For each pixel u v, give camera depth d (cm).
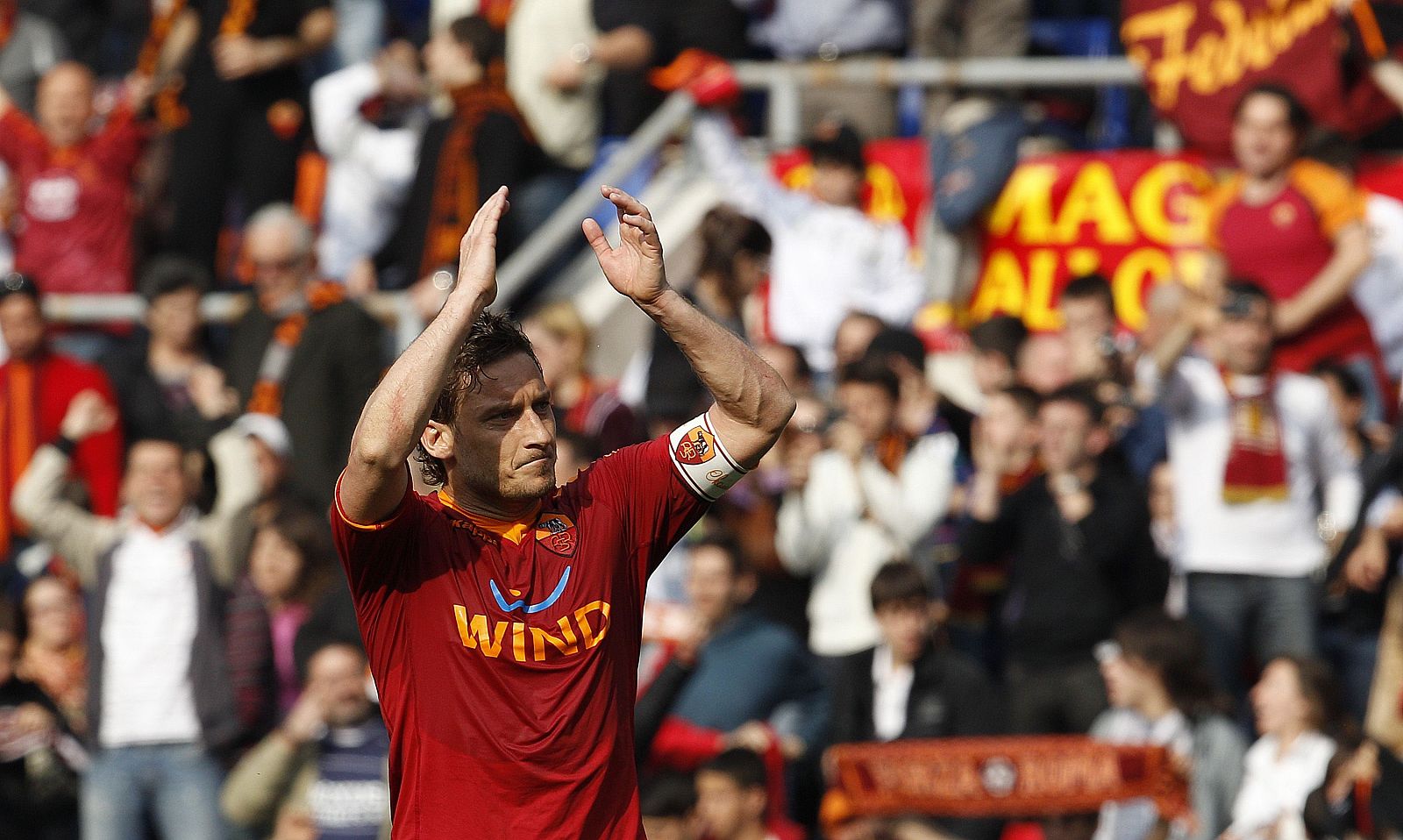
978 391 3209
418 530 1359
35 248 3634
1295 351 3225
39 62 4009
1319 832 2459
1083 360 2995
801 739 2723
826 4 3606
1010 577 2797
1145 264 3341
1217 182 3369
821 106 3631
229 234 3806
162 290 3328
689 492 1416
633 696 1385
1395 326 3219
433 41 3556
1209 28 3397
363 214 3634
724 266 3016
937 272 3425
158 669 2850
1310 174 3183
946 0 3553
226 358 3250
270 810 2741
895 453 2891
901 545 2845
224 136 3694
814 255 3275
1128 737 2588
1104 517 2738
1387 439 3045
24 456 3231
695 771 2542
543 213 3459
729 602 2606
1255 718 2805
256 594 2895
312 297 3170
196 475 3134
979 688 2659
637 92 3666
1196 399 2897
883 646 2753
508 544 1365
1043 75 3450
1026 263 3394
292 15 3709
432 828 1341
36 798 2878
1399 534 2823
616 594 1381
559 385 3052
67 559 3003
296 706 2733
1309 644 2847
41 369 3262
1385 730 2770
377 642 1362
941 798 2566
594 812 1348
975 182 3353
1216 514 2875
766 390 1395
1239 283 2889
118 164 3678
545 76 3456
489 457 1341
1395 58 3319
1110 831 2573
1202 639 2586
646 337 3434
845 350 3042
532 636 1345
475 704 1341
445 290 3250
